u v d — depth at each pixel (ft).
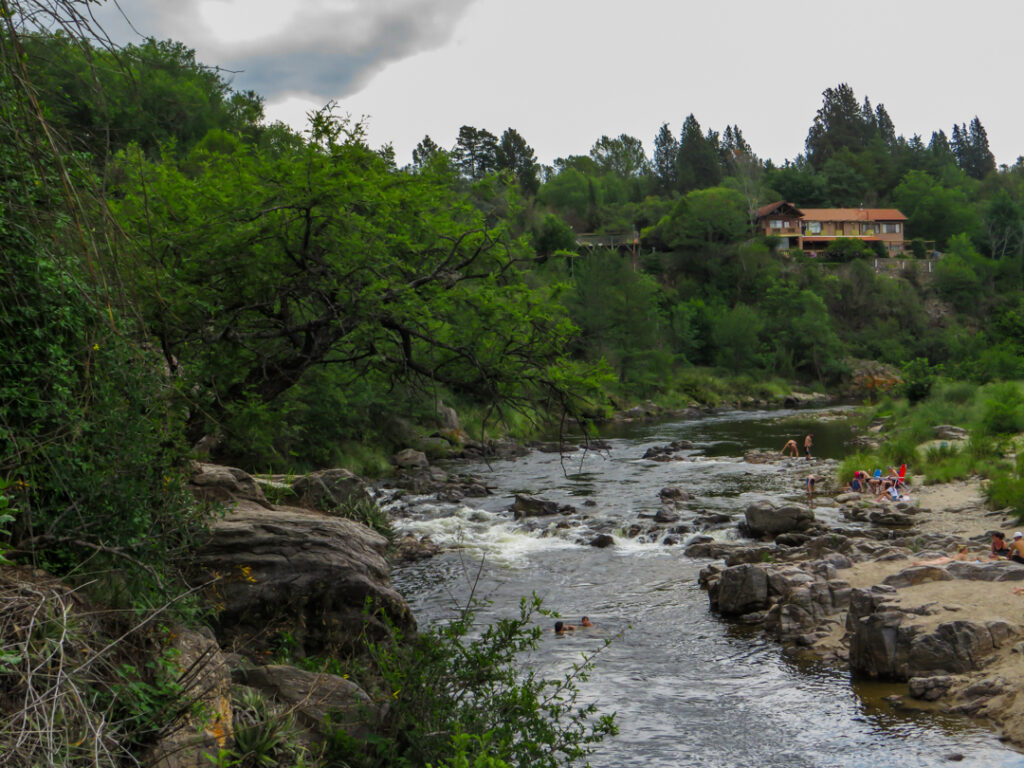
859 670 46.80
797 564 62.80
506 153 510.17
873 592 52.06
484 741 24.77
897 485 98.22
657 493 108.37
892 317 395.14
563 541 83.35
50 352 22.70
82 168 22.03
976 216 519.19
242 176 38.86
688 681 47.42
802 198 558.15
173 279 34.24
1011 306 412.16
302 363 42.34
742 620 57.62
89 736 16.96
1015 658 42.68
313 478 58.23
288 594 39.17
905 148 655.35
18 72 18.89
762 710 43.04
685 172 582.76
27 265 22.26
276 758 24.75
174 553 27.20
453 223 45.03
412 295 40.63
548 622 58.70
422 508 100.07
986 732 38.14
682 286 397.60
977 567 54.19
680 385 290.15
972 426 141.49
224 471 44.65
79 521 23.24
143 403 25.63
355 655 40.24
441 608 62.03
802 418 223.10
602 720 30.58
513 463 143.13
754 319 339.98
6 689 16.96
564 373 42.50
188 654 24.89
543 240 336.49
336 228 39.75
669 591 65.41
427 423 157.48
